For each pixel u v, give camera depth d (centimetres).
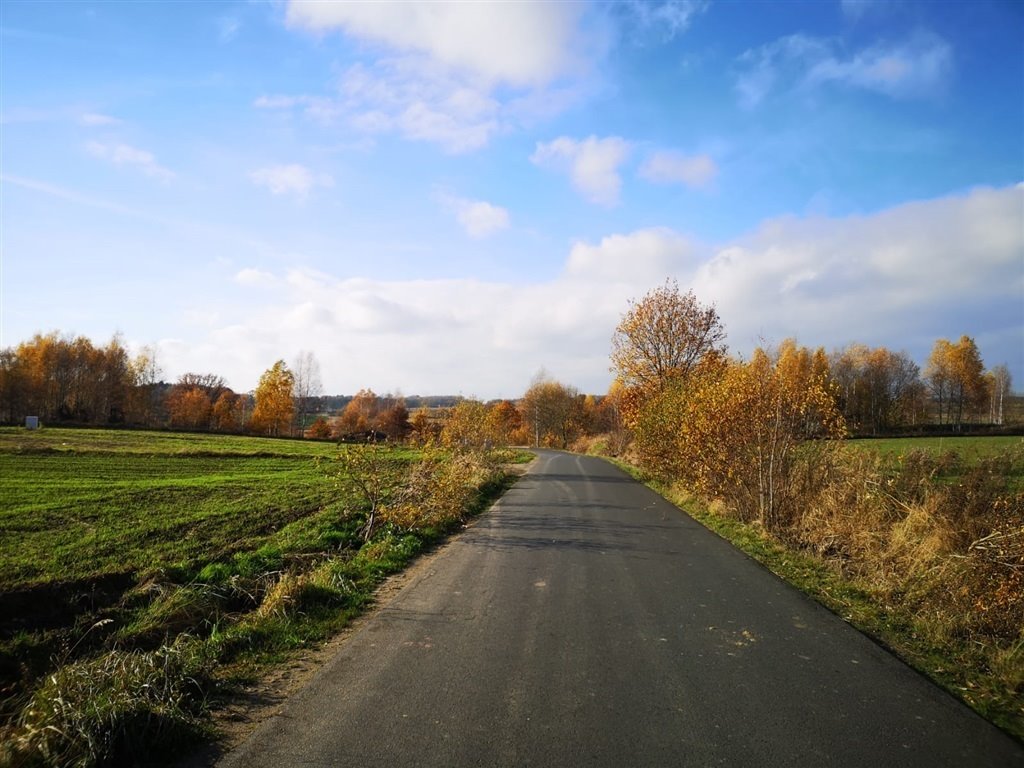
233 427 7456
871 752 383
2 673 548
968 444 1400
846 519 1094
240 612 730
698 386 1755
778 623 644
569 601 724
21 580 758
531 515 1452
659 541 1112
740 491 1388
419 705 445
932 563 844
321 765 365
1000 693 484
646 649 564
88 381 6969
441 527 1252
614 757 372
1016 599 639
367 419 8456
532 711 435
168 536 1081
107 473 2058
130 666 469
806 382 1279
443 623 643
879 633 632
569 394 8969
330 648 580
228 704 459
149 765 375
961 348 5806
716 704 448
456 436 2583
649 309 2970
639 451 2502
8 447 2617
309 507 1411
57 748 378
